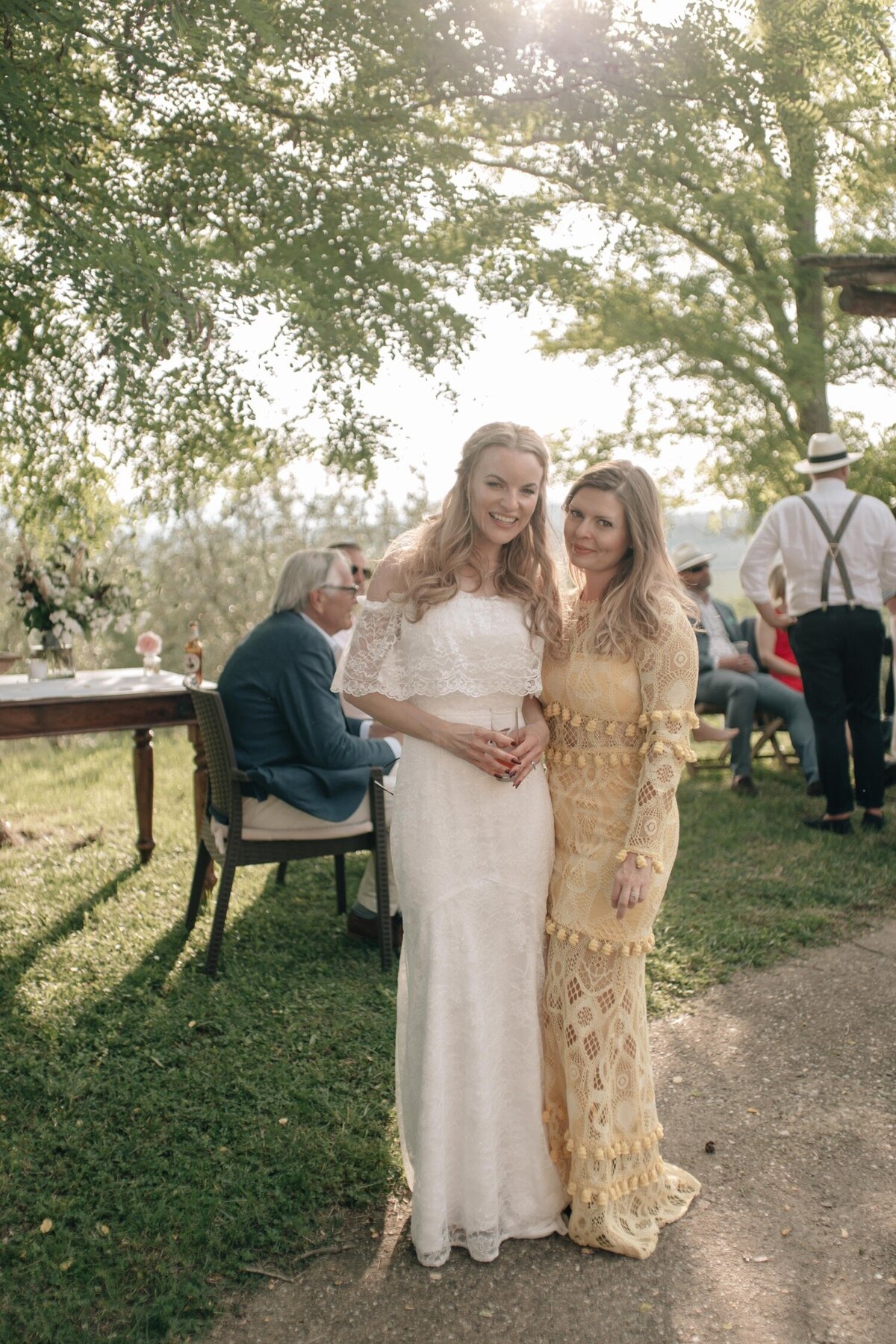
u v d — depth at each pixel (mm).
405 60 4047
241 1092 3053
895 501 8719
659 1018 3582
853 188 7352
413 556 2439
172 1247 2391
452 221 4355
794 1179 2674
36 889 4898
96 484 4590
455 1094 2383
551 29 4188
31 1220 2500
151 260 3117
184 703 5039
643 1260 2377
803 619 5629
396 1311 2221
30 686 5148
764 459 8359
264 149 3977
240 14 3602
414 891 2371
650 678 2377
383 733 4164
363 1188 2613
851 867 5090
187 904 4652
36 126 3320
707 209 5922
